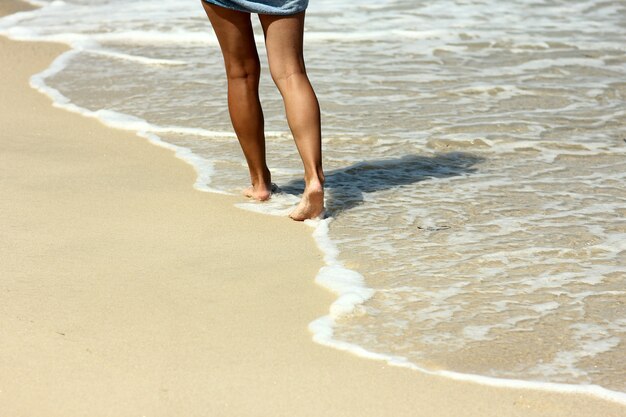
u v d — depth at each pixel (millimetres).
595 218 6234
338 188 6812
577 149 7891
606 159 7629
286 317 4691
